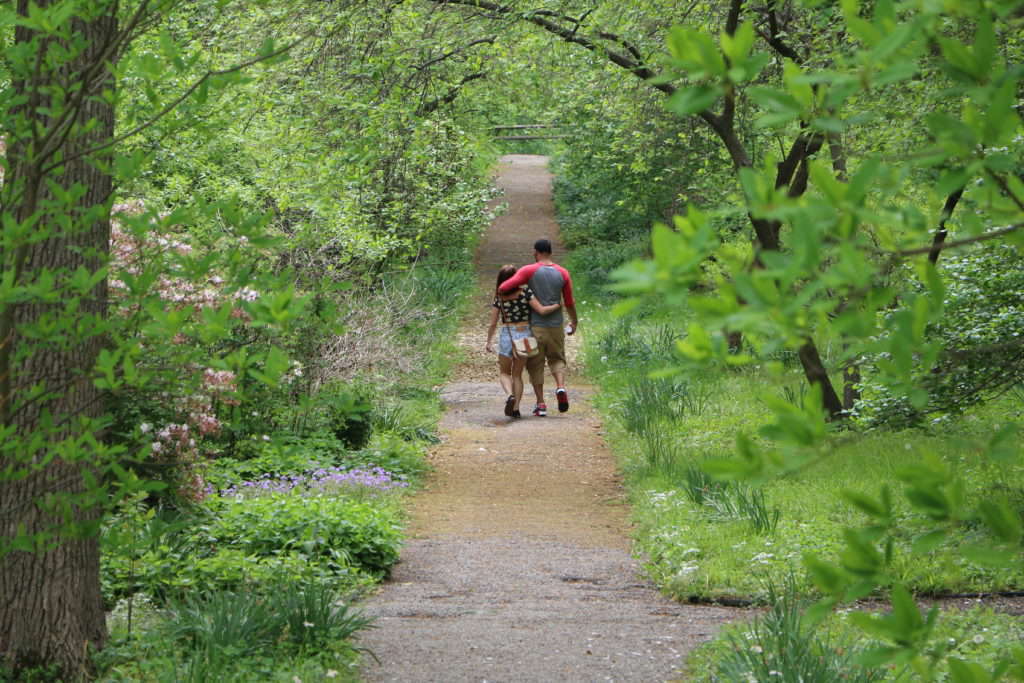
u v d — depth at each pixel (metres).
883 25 2.68
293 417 18.88
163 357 5.70
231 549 12.41
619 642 9.97
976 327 12.48
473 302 42.19
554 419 24.48
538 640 10.08
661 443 19.97
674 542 13.72
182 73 5.73
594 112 32.09
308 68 19.83
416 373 26.75
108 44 5.89
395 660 9.42
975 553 2.78
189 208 5.78
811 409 2.80
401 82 21.97
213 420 13.45
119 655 9.01
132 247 12.79
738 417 21.92
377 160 20.56
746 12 19.44
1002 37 11.84
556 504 17.25
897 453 17.16
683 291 2.52
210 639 8.93
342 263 21.80
